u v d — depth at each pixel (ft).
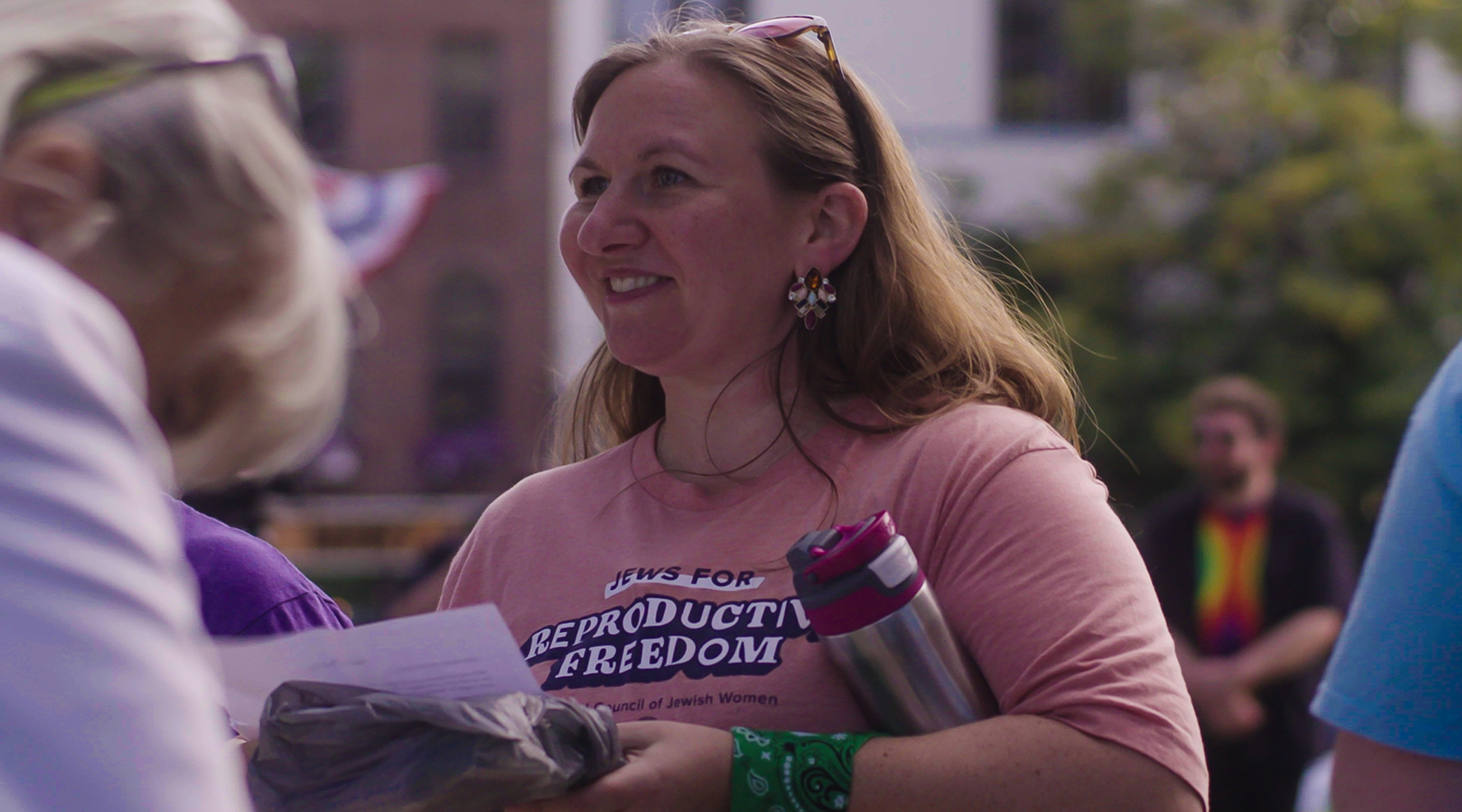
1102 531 4.27
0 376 1.95
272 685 3.66
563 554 4.91
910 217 5.10
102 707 1.90
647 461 5.06
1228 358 41.88
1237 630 13.32
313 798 3.47
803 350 4.97
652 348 4.80
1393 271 42.29
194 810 1.96
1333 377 41.27
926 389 4.87
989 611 4.17
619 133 4.80
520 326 50.62
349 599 33.55
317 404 2.79
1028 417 4.61
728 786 3.93
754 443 4.91
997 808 3.86
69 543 1.94
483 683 3.63
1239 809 13.05
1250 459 13.51
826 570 4.03
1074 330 41.06
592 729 3.68
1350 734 4.62
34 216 2.46
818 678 4.23
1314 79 43.21
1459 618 4.36
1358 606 4.68
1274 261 42.24
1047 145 46.21
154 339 2.57
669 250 4.70
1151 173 43.04
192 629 2.13
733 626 4.37
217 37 2.70
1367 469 39.86
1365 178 40.32
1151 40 43.47
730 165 4.73
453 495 49.11
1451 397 4.47
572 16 46.14
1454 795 4.38
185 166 2.55
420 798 3.43
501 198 50.42
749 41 4.96
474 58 50.29
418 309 50.08
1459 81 43.45
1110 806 3.86
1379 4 43.27
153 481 2.14
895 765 3.92
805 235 4.87
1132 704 3.94
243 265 2.62
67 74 2.52
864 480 4.55
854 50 45.91
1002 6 46.62
